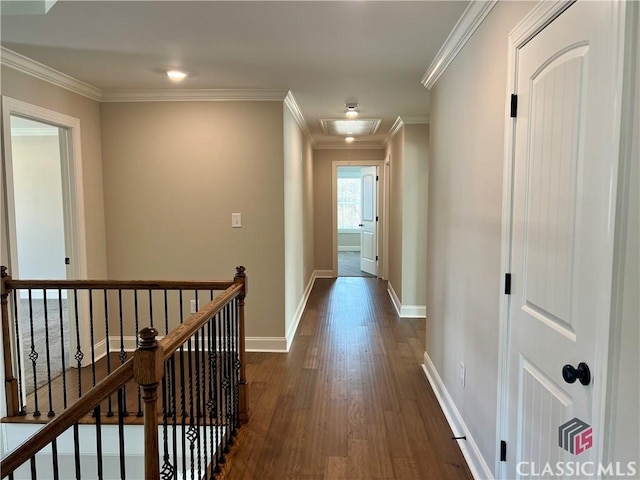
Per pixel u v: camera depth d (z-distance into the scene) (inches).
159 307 159.0
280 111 151.5
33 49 108.0
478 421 84.7
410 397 120.0
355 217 485.1
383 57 113.8
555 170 54.0
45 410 115.2
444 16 87.9
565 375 49.8
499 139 73.5
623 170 40.2
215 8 85.3
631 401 39.1
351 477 85.1
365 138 270.1
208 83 140.3
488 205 78.9
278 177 153.7
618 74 40.6
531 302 61.7
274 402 116.9
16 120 208.7
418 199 198.5
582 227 47.6
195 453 109.3
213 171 154.7
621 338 40.6
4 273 108.6
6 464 51.9
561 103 52.6
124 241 158.1
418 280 202.8
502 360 71.7
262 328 158.7
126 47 106.7
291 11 86.3
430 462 90.0
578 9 48.4
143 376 56.6
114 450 116.0
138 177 155.9
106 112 154.1
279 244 156.0
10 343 111.8
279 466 88.6
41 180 243.8
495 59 75.6
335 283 289.1
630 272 39.2
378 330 183.8
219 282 105.7
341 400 118.0
